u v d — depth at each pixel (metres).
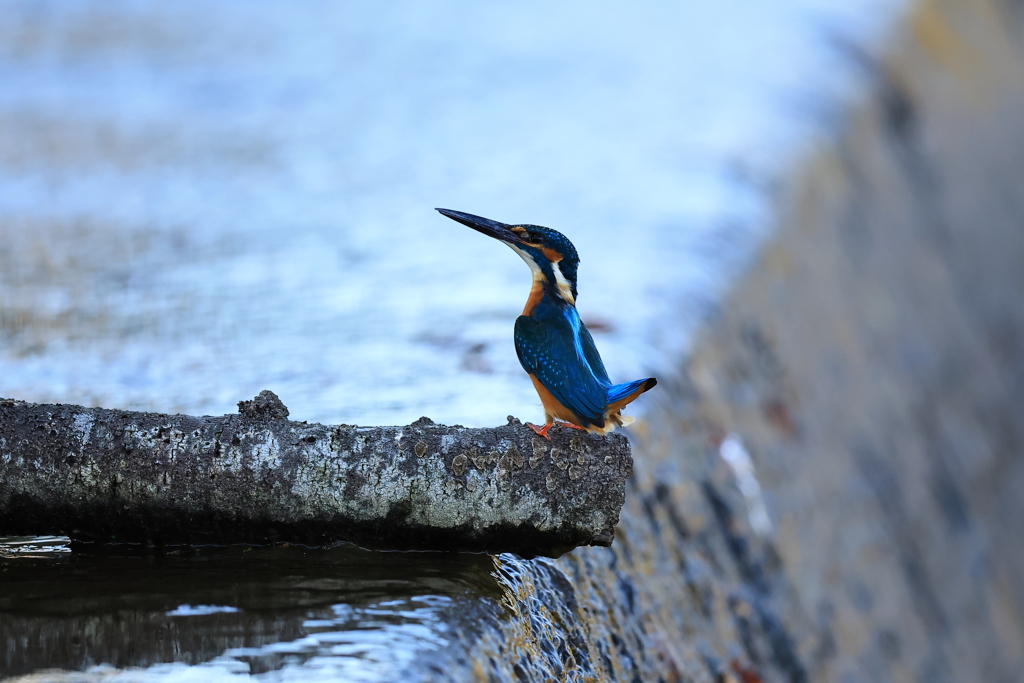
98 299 11.50
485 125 24.27
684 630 8.16
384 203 17.00
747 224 16.47
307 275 12.70
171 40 37.28
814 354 15.24
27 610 5.57
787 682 9.25
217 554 6.40
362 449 6.34
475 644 5.62
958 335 23.47
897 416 17.89
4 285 11.94
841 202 20.83
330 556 6.41
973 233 27.31
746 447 11.04
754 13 40.19
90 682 4.89
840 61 28.55
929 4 33.69
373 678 5.00
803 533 11.38
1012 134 34.00
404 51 35.62
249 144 22.27
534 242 6.73
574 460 6.38
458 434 6.42
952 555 17.20
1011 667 17.14
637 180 18.47
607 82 29.22
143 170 19.47
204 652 5.18
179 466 6.25
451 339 10.33
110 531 6.41
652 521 8.66
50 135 22.92
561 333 6.54
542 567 6.80
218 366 9.29
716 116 23.98
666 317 11.76
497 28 40.56
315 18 43.25
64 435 6.29
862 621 11.98
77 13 42.03
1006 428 23.94
